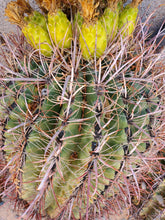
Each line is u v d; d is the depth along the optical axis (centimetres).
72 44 25
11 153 25
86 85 23
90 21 21
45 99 23
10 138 25
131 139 23
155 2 33
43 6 24
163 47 34
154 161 31
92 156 21
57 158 21
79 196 25
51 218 28
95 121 21
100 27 22
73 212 29
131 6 25
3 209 40
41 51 25
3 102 26
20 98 25
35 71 25
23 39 29
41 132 23
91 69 24
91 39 22
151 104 27
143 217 41
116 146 23
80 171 23
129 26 25
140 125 25
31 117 23
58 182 24
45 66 25
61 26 23
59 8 23
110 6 23
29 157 23
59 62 24
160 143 29
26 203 29
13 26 36
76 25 24
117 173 24
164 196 39
